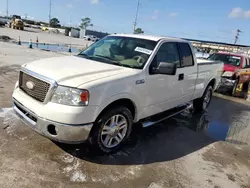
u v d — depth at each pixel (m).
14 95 3.46
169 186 2.98
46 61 3.72
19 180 2.68
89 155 3.40
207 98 6.67
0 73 7.42
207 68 5.91
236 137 5.02
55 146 3.49
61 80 2.96
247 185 3.26
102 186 2.80
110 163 3.29
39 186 2.64
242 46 22.73
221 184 3.19
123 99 3.46
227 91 9.94
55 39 36.91
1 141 3.40
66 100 2.89
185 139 4.53
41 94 3.05
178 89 4.70
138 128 4.72
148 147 3.95
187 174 3.30
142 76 3.67
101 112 3.21
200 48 26.55
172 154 3.83
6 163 2.94
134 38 4.40
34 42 24.78
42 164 3.03
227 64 10.07
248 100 9.22
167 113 4.90
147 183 2.98
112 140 3.56
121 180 2.96
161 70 3.72
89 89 2.93
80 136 2.99
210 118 6.16
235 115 6.80
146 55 3.95
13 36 28.47
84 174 2.96
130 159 3.48
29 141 3.52
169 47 4.42
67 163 3.14
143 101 3.80
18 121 4.09
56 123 2.87
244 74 10.14
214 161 3.80
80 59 4.02
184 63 4.83
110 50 4.27
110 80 3.19
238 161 3.93
